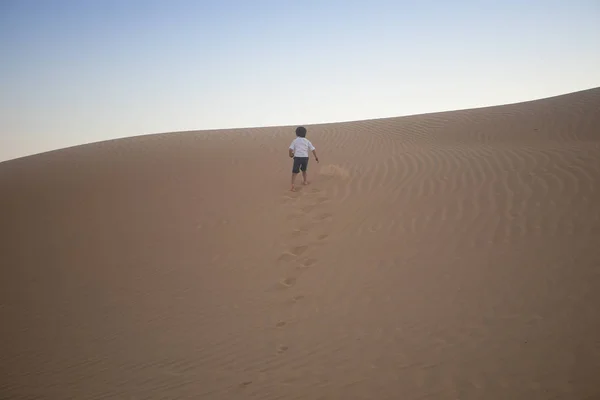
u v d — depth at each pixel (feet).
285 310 23.09
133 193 42.60
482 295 20.36
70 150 64.75
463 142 47.55
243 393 17.13
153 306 25.89
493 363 15.90
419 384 15.61
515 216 26.55
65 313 26.58
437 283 22.12
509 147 40.06
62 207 41.75
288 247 29.50
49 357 22.67
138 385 19.07
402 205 31.22
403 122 63.16
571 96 59.82
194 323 23.52
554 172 30.83
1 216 41.50
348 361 17.85
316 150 50.60
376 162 41.14
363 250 26.91
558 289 19.56
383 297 22.06
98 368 21.02
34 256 33.76
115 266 31.01
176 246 32.22
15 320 26.53
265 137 60.90
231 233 32.63
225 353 20.38
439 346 17.60
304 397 16.11
